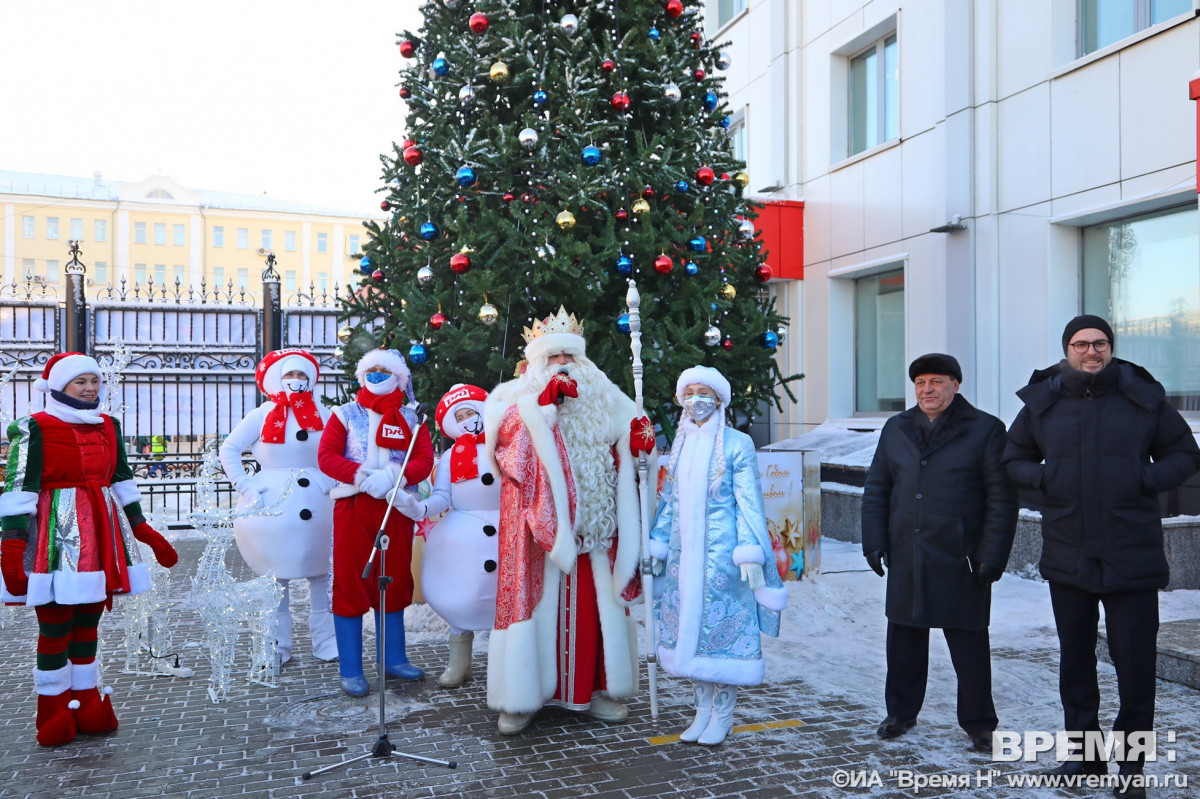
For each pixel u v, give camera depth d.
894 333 12.38
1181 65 8.07
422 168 7.16
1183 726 4.24
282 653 5.62
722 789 3.60
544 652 4.27
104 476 4.42
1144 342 8.85
